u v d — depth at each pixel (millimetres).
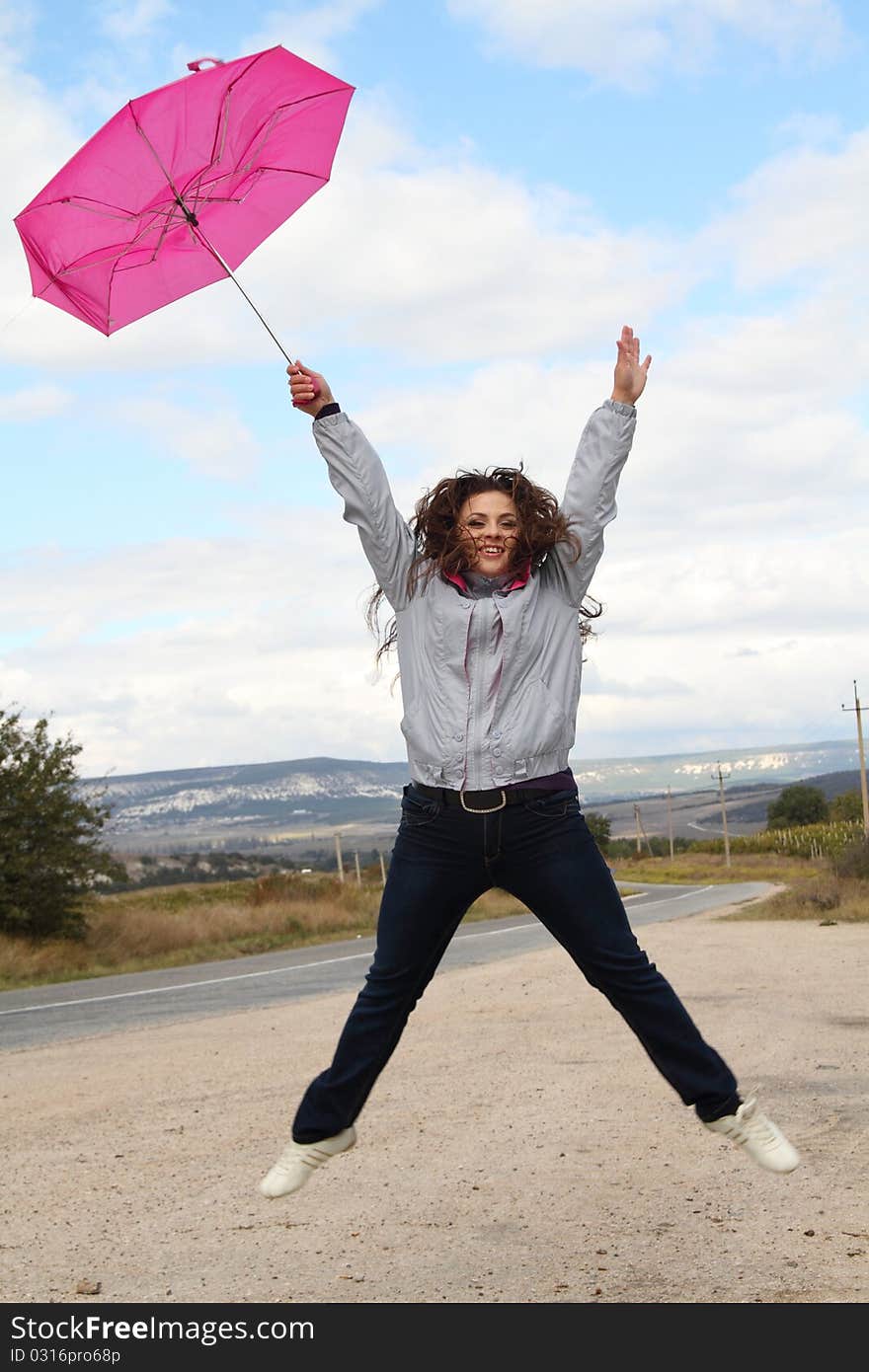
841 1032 8312
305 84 3549
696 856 118188
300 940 27719
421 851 3377
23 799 22938
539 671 3383
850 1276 3572
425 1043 8703
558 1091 6688
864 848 30297
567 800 3359
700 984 11633
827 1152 5074
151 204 3598
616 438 3553
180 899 37625
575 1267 3805
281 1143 5797
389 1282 3754
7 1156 5723
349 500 3490
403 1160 5309
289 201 3764
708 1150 5219
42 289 3760
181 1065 8508
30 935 23328
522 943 21625
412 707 3414
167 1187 5020
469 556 3402
